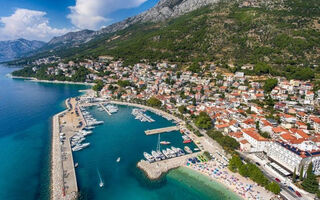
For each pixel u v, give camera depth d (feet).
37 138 508.53
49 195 311.27
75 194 310.45
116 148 465.06
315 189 295.07
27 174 364.17
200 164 392.27
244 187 324.80
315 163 333.42
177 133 549.13
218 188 330.13
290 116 539.70
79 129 562.66
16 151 444.55
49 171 372.17
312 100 631.97
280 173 345.72
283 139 421.18
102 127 590.55
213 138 491.31
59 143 471.62
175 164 391.65
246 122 523.29
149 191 329.11
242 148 426.51
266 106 655.76
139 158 422.82
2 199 307.58
